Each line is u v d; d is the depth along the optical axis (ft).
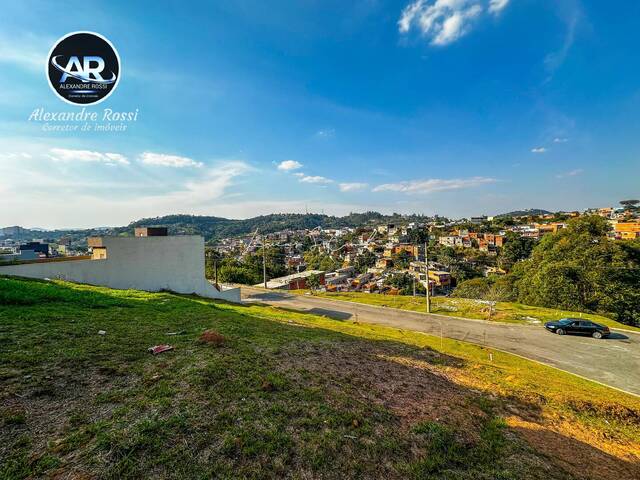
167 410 17.11
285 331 43.04
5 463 11.98
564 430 26.43
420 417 22.86
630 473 21.29
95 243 66.08
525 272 120.57
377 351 40.75
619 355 53.26
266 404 19.92
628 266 88.12
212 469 13.42
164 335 31.14
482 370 39.63
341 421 19.62
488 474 17.26
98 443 13.69
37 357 21.66
